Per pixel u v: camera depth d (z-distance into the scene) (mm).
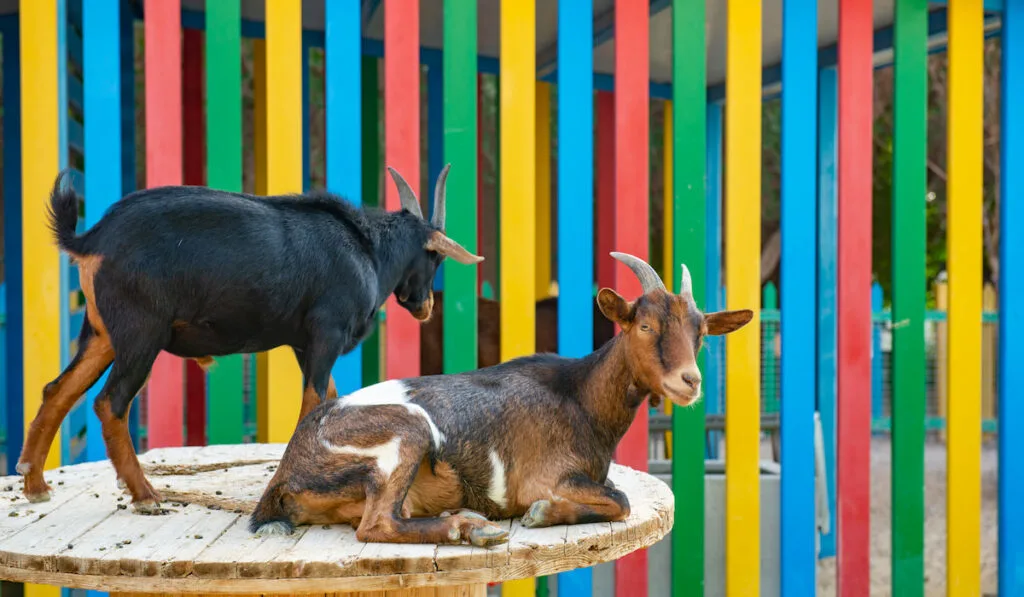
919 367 4926
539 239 8828
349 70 4531
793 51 4836
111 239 2863
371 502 2662
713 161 8617
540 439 2848
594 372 2928
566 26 4668
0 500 3258
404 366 4609
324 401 3029
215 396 4516
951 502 5012
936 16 6258
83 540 2691
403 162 4617
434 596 2971
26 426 4348
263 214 3051
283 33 4500
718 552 6027
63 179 2975
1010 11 5133
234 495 3219
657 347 2756
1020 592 5117
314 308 3113
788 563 4805
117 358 2891
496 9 6945
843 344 4879
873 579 7367
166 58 4395
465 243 4648
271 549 2561
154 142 4383
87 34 4367
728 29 4812
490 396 2857
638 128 4723
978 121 5055
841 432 4867
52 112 4395
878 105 16281
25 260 4371
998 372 5168
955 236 5039
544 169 8781
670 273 8602
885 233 16469
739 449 4781
